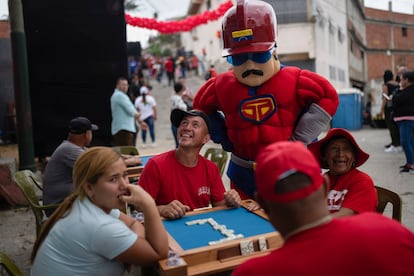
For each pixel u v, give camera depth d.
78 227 2.01
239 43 3.26
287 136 3.44
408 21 28.66
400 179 6.42
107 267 2.05
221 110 3.72
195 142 2.94
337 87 18.55
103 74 7.62
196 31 28.45
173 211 2.57
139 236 2.10
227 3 12.72
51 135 7.59
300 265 1.28
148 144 11.48
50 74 7.48
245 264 1.39
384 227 1.38
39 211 3.72
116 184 2.09
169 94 21.11
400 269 1.30
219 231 2.34
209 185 3.07
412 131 6.69
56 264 2.03
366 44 26.67
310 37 14.98
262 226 2.38
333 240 1.31
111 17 7.52
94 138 7.70
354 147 2.77
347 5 20.58
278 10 14.96
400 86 7.59
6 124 9.37
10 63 9.70
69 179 3.98
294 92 3.41
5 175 5.73
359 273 1.28
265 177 1.35
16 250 4.29
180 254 2.02
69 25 7.43
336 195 2.77
